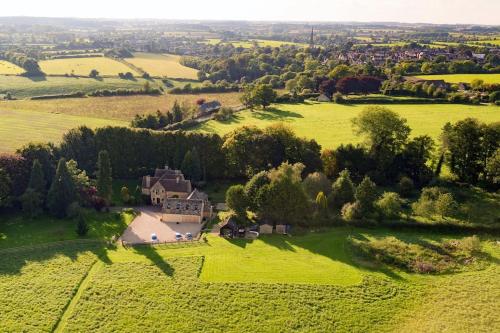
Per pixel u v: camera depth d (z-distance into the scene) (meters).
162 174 109.50
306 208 88.88
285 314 60.41
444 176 113.31
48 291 65.00
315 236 84.50
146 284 67.06
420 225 87.06
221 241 82.75
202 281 67.94
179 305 62.09
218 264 73.25
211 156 115.81
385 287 66.69
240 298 63.72
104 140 115.81
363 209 89.81
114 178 116.94
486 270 71.31
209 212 94.69
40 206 95.50
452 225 86.50
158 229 89.06
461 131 109.19
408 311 61.06
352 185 95.56
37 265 72.50
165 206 93.81
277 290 65.69
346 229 87.56
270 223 88.94
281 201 87.62
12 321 58.44
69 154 110.69
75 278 68.50
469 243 76.94
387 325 58.31
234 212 90.31
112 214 95.94
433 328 56.94
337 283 67.81
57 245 80.31
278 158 112.12
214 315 60.16
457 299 63.44
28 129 149.50
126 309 61.22
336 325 58.44
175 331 57.12
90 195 98.38
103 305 62.03
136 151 116.44
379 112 114.31
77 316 59.72
